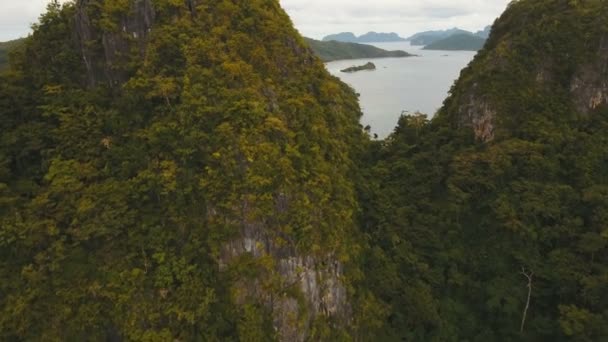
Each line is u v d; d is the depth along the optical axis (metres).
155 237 34.56
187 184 35.16
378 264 43.94
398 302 42.97
